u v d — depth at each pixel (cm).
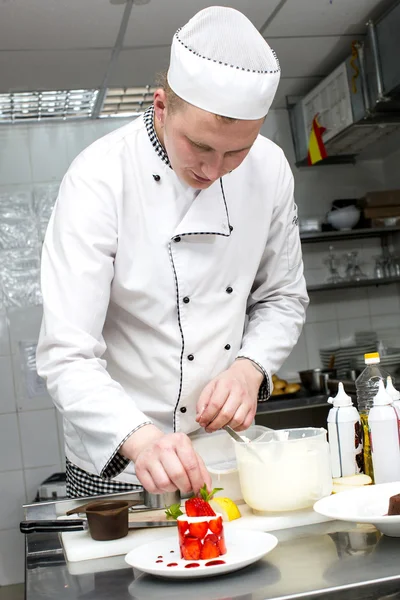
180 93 125
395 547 102
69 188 154
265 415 401
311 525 122
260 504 127
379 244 466
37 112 420
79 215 150
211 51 122
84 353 140
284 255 178
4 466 424
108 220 152
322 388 407
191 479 112
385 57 344
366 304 466
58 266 147
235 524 124
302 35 360
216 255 161
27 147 434
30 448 427
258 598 87
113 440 126
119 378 169
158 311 160
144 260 157
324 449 130
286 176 174
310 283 458
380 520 101
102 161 155
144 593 94
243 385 146
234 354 170
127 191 155
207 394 142
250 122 123
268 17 336
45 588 100
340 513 108
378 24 345
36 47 337
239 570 100
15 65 354
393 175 463
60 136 437
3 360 427
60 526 125
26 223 433
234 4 319
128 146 157
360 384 153
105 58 358
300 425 403
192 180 132
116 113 434
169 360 162
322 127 414
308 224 437
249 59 123
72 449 177
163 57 364
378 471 134
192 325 161
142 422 127
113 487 171
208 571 95
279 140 456
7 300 430
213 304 163
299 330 178
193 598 90
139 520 129
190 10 319
